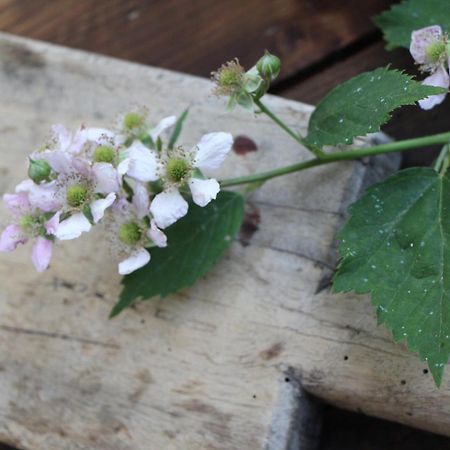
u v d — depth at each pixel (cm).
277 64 44
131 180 47
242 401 46
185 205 44
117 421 47
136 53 55
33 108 53
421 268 43
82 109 52
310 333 46
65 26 56
